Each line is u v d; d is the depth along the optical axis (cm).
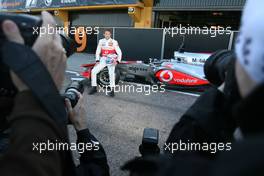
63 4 1387
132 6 1209
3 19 56
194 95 558
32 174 42
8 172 41
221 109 64
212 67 87
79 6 1347
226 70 69
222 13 1220
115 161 258
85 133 97
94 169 91
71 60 1015
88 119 382
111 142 304
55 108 54
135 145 298
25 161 42
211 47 902
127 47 1049
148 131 132
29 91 52
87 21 1466
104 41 525
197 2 1134
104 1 1270
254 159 27
